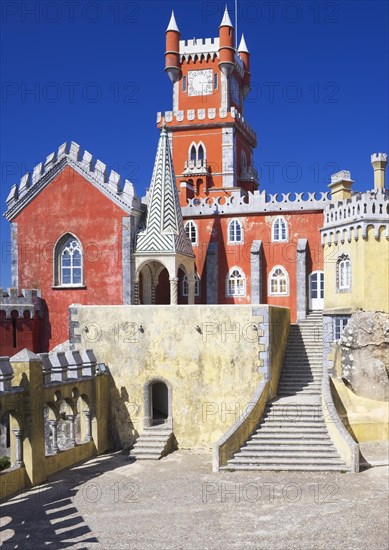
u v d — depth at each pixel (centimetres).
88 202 4022
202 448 2873
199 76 5784
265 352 2848
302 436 2578
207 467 2503
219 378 2877
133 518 1897
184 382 2903
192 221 4584
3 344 3872
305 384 3091
